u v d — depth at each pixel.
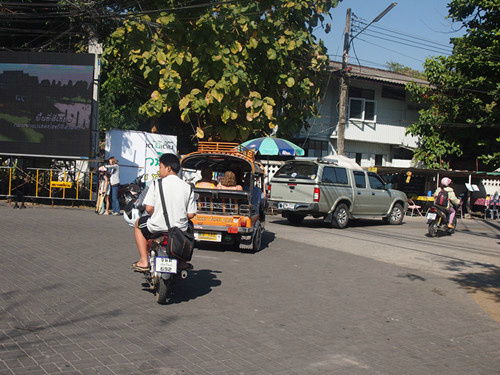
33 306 5.86
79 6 16.66
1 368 4.07
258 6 17.62
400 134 29.48
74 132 16.72
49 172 17.69
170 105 17.66
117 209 15.42
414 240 14.07
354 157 28.77
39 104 16.80
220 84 16.69
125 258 8.84
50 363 4.25
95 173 16.45
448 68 25.42
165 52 17.64
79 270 7.77
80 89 16.72
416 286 8.37
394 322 6.21
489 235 16.72
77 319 5.52
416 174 24.42
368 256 10.98
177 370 4.31
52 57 16.78
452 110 25.80
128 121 21.78
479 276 9.48
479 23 25.05
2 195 16.31
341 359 4.83
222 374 4.29
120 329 5.30
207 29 17.30
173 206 6.24
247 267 9.00
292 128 20.34
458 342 5.60
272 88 19.27
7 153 16.86
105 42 20.44
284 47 17.92
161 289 6.16
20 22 20.66
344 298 7.23
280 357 4.79
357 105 27.98
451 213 15.31
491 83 24.16
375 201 17.25
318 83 20.31
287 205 15.48
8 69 16.84
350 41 21.06
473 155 27.41
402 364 4.79
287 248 11.39
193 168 11.72
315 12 18.64
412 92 26.77
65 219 13.34
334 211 15.80
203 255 9.97
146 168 18.52
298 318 6.11
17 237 10.11
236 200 10.27
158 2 17.80
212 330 5.47
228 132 18.50
